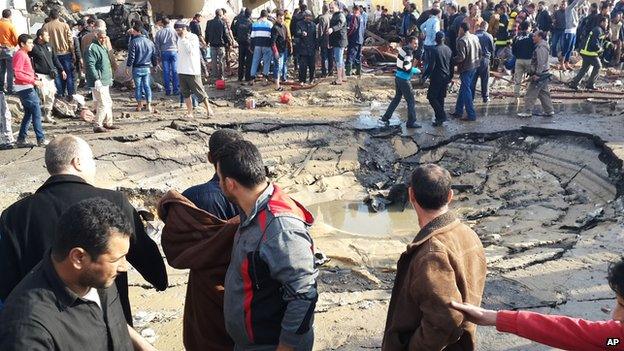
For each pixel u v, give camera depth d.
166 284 3.55
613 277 2.34
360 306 5.69
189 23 19.42
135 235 3.22
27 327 2.05
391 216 10.09
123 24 19.19
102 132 11.32
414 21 20.08
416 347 2.83
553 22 19.27
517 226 8.57
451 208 9.86
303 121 12.56
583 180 10.00
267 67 16.41
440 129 12.55
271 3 25.89
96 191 3.14
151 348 3.03
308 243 2.93
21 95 10.33
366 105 15.20
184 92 12.52
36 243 2.97
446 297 2.72
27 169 9.52
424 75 12.57
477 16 17.02
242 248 2.96
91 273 2.18
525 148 11.59
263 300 2.97
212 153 3.78
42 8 19.48
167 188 9.86
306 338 3.06
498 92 15.84
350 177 11.32
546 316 2.62
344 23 15.97
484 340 4.91
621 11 19.80
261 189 3.02
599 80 17.33
